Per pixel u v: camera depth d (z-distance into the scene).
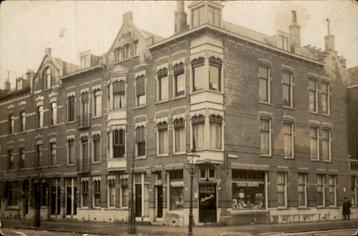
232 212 23.61
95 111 28.42
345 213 28.20
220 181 23.38
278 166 25.73
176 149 24.20
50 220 29.36
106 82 27.52
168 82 24.69
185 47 24.05
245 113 24.62
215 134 23.42
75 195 29.30
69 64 29.61
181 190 23.78
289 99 26.83
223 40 23.94
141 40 25.75
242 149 24.31
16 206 32.91
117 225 24.80
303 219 26.41
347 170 28.91
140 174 25.72
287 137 26.59
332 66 28.17
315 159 27.64
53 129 31.03
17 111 33.84
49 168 31.06
